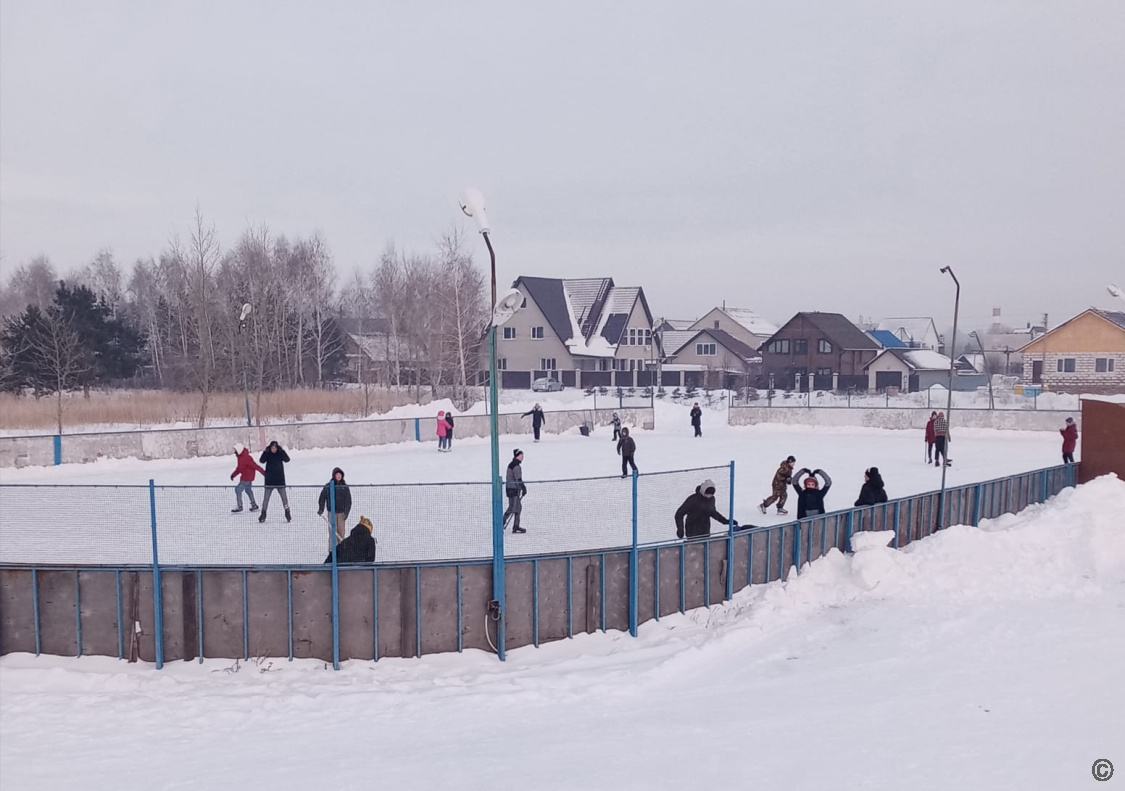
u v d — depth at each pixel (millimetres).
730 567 13758
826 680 10320
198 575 11844
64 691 10828
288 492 12430
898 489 23625
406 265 66250
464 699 10250
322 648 11914
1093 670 10172
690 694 10219
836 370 73562
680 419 47156
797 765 7648
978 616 12469
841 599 13523
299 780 7906
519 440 37312
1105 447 23000
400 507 12453
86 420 36781
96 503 12164
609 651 12266
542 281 75312
